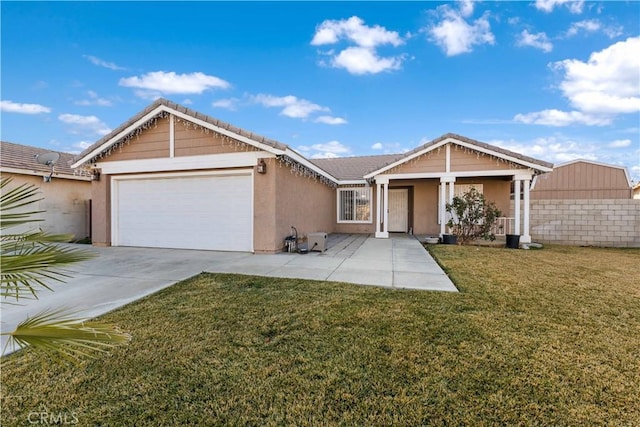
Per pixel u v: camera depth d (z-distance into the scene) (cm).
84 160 1044
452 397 245
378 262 777
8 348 324
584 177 1689
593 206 1209
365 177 1382
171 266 727
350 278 609
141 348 323
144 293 511
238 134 888
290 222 1021
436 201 1536
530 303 457
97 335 185
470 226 1156
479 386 259
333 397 247
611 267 722
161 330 367
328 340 340
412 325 377
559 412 229
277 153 880
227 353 314
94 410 234
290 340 341
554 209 1252
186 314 416
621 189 1644
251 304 454
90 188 1361
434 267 716
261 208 913
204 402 242
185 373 280
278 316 408
